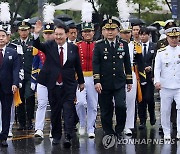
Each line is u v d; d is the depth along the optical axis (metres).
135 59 24.97
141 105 26.23
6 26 24.16
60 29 21.80
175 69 22.89
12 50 22.30
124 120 23.09
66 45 21.95
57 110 22.05
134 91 24.56
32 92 26.27
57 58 21.77
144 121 26.36
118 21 23.50
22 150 21.50
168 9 60.78
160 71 23.05
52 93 21.83
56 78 21.67
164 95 23.11
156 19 64.25
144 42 26.83
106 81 22.72
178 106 22.95
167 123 23.33
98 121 28.97
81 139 23.61
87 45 23.97
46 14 23.67
